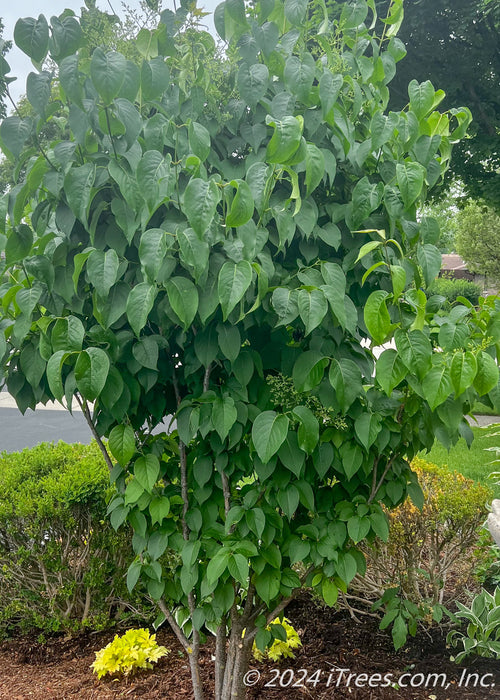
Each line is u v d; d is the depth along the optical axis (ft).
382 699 8.81
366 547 10.87
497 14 23.73
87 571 10.93
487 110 27.45
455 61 26.35
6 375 7.16
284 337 7.05
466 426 7.39
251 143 6.51
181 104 6.66
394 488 7.60
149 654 9.71
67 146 6.02
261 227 6.25
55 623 10.80
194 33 6.58
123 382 6.46
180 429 6.80
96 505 10.70
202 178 5.90
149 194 5.60
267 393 7.10
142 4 6.60
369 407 6.86
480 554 11.53
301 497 6.93
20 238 6.15
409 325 6.49
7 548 10.89
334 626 11.12
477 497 10.80
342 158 6.91
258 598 8.43
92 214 6.42
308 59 6.25
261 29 6.33
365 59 7.16
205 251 5.54
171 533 7.42
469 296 93.91
